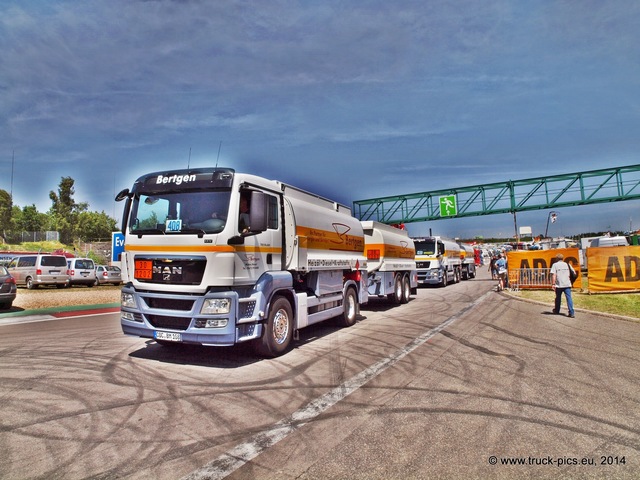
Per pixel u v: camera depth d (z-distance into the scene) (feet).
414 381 18.66
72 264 82.89
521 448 12.12
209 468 11.00
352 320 34.58
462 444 12.39
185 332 20.33
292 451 11.96
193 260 20.48
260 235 22.72
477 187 131.13
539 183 123.44
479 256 213.25
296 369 20.74
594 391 17.16
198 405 15.66
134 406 15.52
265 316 21.98
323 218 30.40
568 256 61.26
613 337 28.32
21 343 26.99
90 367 20.98
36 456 11.63
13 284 43.52
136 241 22.26
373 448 12.14
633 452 11.86
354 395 16.83
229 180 20.99
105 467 11.03
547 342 26.91
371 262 44.83
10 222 196.54
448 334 30.01
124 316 22.44
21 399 16.25
